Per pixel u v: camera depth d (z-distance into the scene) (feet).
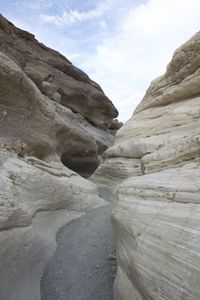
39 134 38.19
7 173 23.72
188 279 11.20
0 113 31.40
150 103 46.70
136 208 17.94
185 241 12.37
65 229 30.04
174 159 25.04
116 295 17.43
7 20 76.69
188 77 37.35
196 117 33.83
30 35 88.33
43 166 34.96
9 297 15.55
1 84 30.45
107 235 28.02
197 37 35.55
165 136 38.09
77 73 104.32
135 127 47.93
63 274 21.26
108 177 51.49
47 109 40.40
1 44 62.90
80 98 96.99
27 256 19.26
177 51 38.93
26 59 74.08
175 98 40.81
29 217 21.45
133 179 22.16
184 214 13.66
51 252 23.75
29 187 25.90
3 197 18.89
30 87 34.45
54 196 30.71
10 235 17.58
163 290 12.26
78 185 40.50
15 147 31.35
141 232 15.76
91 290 19.34
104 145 91.30
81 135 60.85
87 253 24.36
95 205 39.96
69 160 64.03
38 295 18.47
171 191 16.03
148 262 13.92
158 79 45.80
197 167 17.92
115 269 21.38
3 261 15.94
